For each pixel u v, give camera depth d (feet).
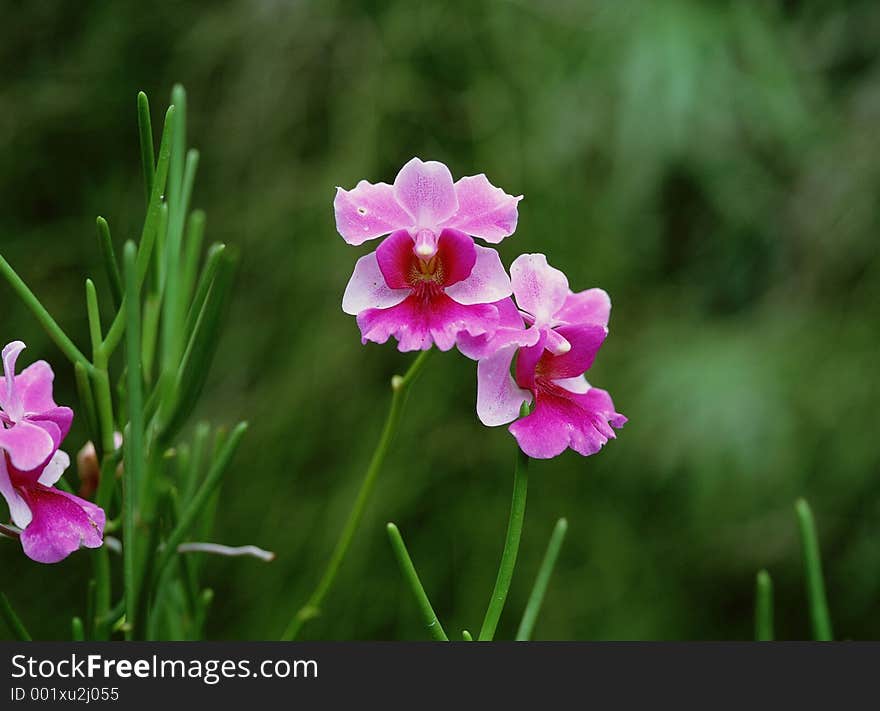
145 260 4.36
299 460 8.02
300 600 7.83
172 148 4.51
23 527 4.24
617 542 8.30
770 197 9.25
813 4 9.69
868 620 8.51
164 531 4.48
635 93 8.48
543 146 8.32
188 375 4.35
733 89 8.68
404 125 8.22
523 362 4.34
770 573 8.62
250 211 8.14
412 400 8.11
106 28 8.51
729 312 9.70
